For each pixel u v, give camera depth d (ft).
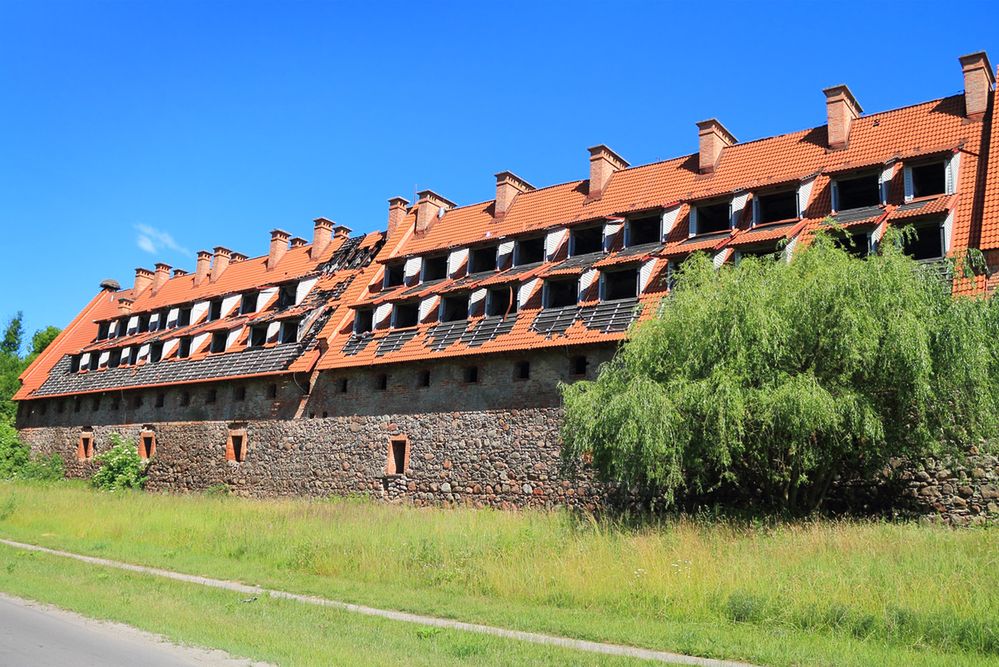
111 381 136.77
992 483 58.80
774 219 85.05
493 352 86.28
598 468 61.87
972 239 66.39
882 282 52.95
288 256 140.56
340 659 27.94
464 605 41.57
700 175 92.43
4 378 165.58
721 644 32.68
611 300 84.58
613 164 102.27
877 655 30.83
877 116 85.10
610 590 41.93
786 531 51.34
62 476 138.72
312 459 102.01
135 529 72.23
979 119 76.48
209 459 115.34
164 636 31.24
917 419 53.88
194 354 127.65
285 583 49.19
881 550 43.93
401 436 93.76
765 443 55.88
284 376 107.86
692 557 44.50
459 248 101.86
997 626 32.12
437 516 71.97
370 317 105.60
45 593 40.96
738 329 55.06
